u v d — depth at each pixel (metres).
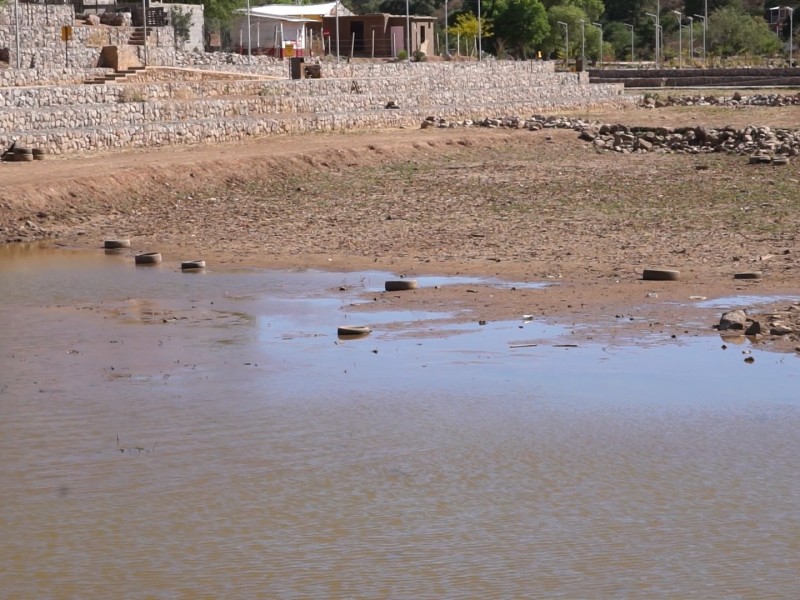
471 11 133.00
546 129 56.09
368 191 38.06
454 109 62.06
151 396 15.61
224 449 13.37
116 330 19.77
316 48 100.75
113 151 43.03
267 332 19.52
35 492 12.02
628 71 106.69
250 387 16.05
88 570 10.22
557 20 135.50
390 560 10.40
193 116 49.72
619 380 16.22
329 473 12.59
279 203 35.91
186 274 25.39
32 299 22.56
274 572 10.17
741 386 15.86
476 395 15.54
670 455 13.14
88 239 30.69
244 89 57.03
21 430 14.09
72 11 69.62
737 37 147.50
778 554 10.48
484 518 11.33
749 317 19.73
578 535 10.91
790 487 12.12
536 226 31.36
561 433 13.95
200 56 71.69
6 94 44.22
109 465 12.82
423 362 17.30
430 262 26.31
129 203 35.22
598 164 44.97
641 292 22.27
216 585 9.92
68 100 47.22
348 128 54.38
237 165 39.38
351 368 17.03
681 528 11.08
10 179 34.91
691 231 30.20
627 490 12.06
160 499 11.83
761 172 42.16
